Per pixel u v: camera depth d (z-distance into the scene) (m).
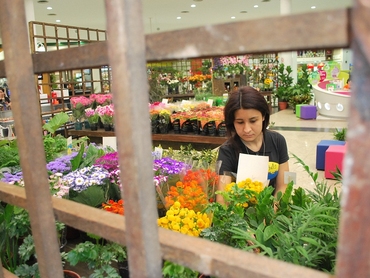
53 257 0.68
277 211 1.42
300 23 0.38
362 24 0.32
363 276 0.35
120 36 0.46
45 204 0.67
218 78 8.46
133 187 0.49
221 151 2.18
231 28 0.43
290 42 0.39
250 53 0.43
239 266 0.48
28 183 0.66
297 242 1.01
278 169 2.21
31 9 9.10
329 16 0.36
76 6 10.66
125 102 0.48
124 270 1.41
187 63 10.90
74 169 2.10
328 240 1.12
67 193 1.73
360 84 0.33
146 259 0.51
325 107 8.78
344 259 0.36
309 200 1.44
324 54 16.17
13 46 0.61
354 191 0.34
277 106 12.43
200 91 8.64
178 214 1.31
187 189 1.50
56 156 2.70
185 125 4.79
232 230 1.13
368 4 0.31
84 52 0.56
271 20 0.40
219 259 0.49
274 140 2.18
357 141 0.34
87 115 5.25
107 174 1.82
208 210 1.28
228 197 1.36
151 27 15.35
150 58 0.49
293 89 10.66
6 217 1.36
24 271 1.26
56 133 5.41
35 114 0.65
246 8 12.60
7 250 1.43
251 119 1.99
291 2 11.27
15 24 0.61
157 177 1.70
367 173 0.33
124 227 0.57
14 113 0.64
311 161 4.70
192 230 1.25
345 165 0.35
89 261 1.24
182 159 2.44
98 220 0.60
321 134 6.62
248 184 1.54
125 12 0.46
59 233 1.57
